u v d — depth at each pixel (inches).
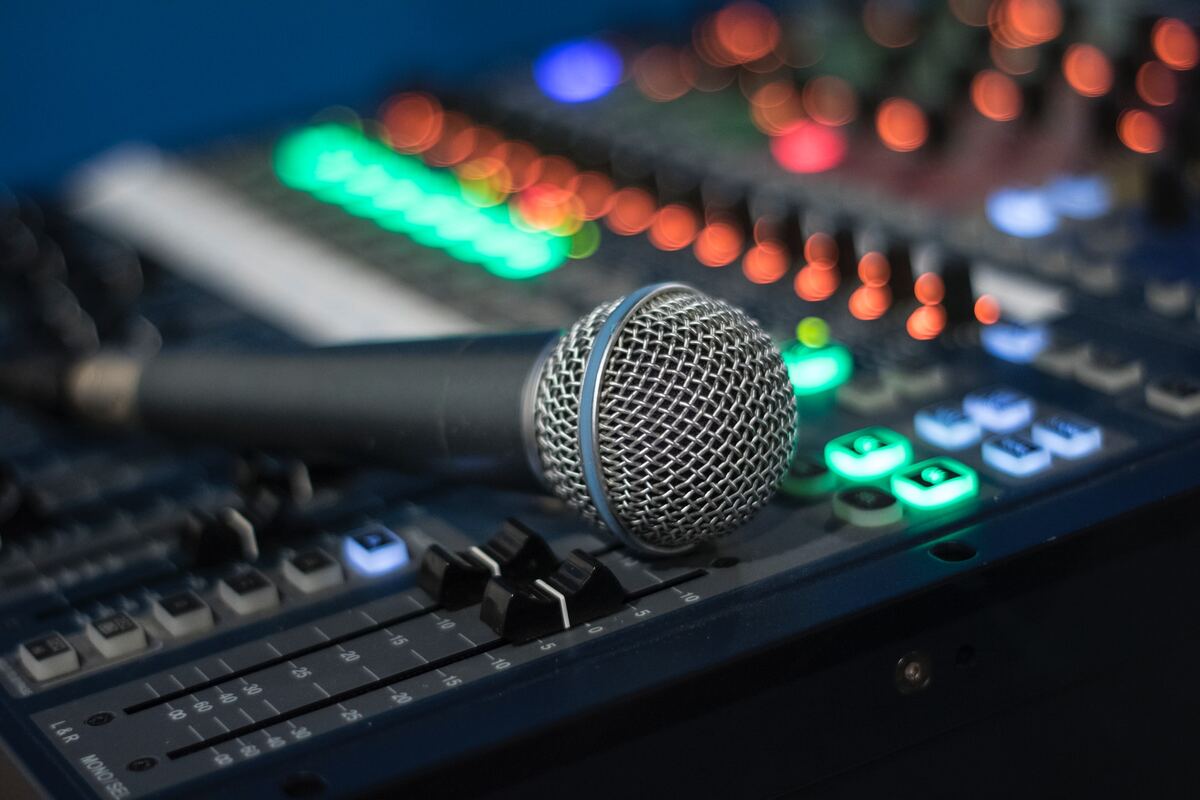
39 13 43.3
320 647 19.9
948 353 23.6
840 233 25.2
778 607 19.5
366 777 18.0
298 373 21.8
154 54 44.6
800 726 19.4
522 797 18.4
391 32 45.6
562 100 32.4
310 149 32.4
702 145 29.6
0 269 29.2
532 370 20.1
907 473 21.0
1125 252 25.4
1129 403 22.2
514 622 19.5
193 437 23.4
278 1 45.1
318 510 22.3
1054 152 28.0
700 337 19.7
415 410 20.7
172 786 18.2
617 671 18.9
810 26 33.5
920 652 19.8
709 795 19.1
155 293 27.9
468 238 28.0
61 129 44.4
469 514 21.9
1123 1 31.0
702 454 19.5
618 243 27.2
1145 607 20.8
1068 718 20.8
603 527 20.0
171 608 20.3
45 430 25.5
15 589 21.7
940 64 30.4
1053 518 20.4
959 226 26.3
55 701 19.5
